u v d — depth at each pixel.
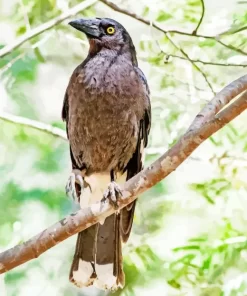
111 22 11.69
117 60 11.31
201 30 13.54
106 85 11.02
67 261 15.70
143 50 13.63
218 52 13.59
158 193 14.69
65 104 11.47
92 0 13.44
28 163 15.80
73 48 15.55
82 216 9.12
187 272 12.28
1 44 15.04
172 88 13.87
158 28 12.81
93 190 11.19
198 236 12.87
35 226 15.53
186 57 12.52
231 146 13.51
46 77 15.99
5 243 14.86
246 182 13.17
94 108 11.04
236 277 12.26
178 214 14.45
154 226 14.48
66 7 14.24
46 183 15.85
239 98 8.79
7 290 15.27
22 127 15.53
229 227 12.43
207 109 9.00
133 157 11.28
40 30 13.35
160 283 13.75
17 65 15.34
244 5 13.58
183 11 13.52
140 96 11.12
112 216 10.38
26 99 15.95
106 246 10.33
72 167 11.41
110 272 10.27
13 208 15.61
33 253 9.01
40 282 15.42
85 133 11.12
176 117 13.80
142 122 11.26
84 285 10.23
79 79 11.11
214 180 13.11
